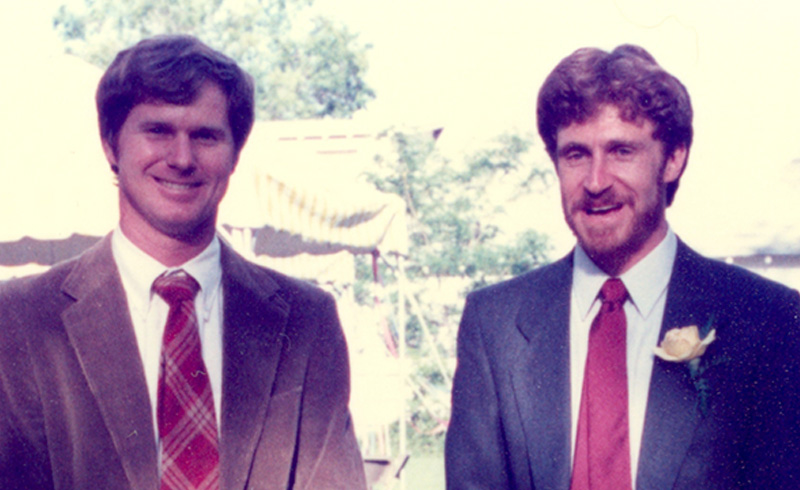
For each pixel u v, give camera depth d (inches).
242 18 1390.3
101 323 79.1
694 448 79.4
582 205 82.0
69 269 82.3
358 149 571.2
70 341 78.5
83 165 179.9
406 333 857.5
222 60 81.5
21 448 76.5
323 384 86.4
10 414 76.7
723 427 79.6
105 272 81.2
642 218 81.6
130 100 78.6
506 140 917.2
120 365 78.4
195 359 80.3
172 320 80.7
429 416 620.1
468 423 89.7
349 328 450.9
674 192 86.7
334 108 1402.6
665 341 80.1
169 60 78.4
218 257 85.9
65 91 181.8
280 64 1401.3
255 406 81.5
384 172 899.4
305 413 85.1
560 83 81.2
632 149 80.2
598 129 80.1
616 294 85.2
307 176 256.8
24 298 80.1
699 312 82.8
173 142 78.6
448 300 877.8
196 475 77.7
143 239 81.8
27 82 180.1
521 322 89.5
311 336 87.0
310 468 84.0
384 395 440.1
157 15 1375.5
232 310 84.0
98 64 1352.1
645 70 79.6
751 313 82.5
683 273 85.1
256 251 393.4
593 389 83.0
